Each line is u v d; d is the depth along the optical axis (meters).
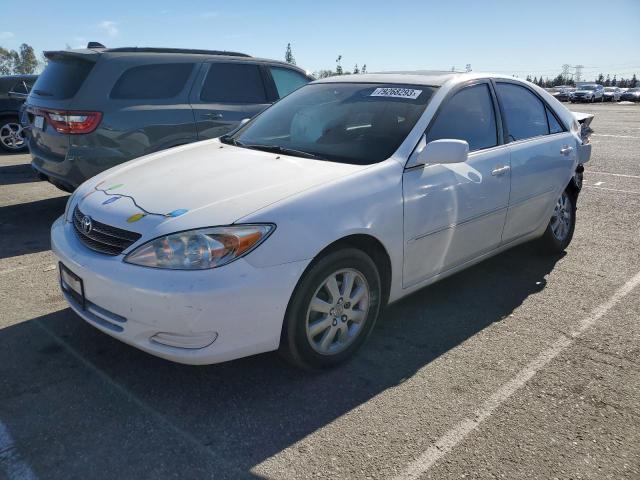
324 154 3.45
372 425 2.64
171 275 2.53
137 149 5.70
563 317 3.84
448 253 3.66
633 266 4.86
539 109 4.69
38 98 5.78
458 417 2.72
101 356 3.18
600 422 2.70
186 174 3.21
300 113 4.04
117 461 2.36
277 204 2.73
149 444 2.46
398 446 2.50
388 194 3.12
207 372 3.04
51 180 5.72
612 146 13.30
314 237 2.77
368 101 3.82
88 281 2.78
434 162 3.23
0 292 4.04
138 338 2.66
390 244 3.17
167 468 2.32
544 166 4.42
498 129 4.09
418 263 3.44
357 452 2.45
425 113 3.53
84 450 2.41
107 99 5.48
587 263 4.92
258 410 2.73
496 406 2.81
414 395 2.89
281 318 2.73
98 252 2.82
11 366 3.05
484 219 3.87
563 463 2.42
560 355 3.33
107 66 5.55
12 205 6.67
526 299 4.14
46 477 2.25
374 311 3.24
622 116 25.94
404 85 3.87
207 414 2.69
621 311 3.95
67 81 5.56
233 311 2.57
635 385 3.02
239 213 2.66
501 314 3.88
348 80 4.23
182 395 2.83
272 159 3.38
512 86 4.43
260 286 2.61
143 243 2.64
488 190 3.82
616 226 6.14
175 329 2.54
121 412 2.68
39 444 2.44
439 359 3.26
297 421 2.65
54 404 2.73
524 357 3.30
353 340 3.17
